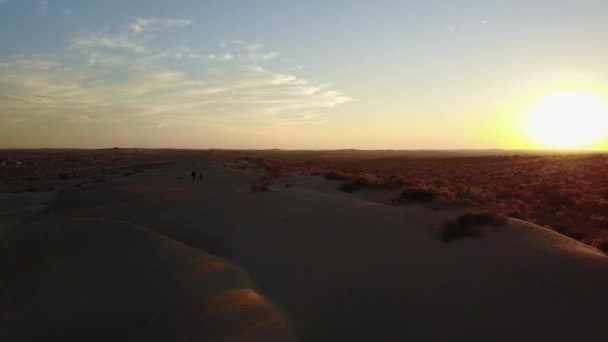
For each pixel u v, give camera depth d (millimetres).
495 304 9367
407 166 83875
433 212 17750
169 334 8648
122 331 9000
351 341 8609
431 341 8406
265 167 74500
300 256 14281
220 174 57000
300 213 20188
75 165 116875
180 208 26547
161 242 15500
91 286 11742
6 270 13281
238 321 9102
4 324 10000
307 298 10789
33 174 81375
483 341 8180
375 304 10039
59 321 9797
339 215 18656
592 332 8039
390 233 15156
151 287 11383
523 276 10406
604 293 9195
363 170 71438
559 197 28781
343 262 13016
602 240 15320
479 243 12953
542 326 8398
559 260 11000
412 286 10711
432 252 12844
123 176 62594
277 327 8945
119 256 13930
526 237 13078
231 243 17672
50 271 12969
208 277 12102
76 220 17906
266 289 12016
